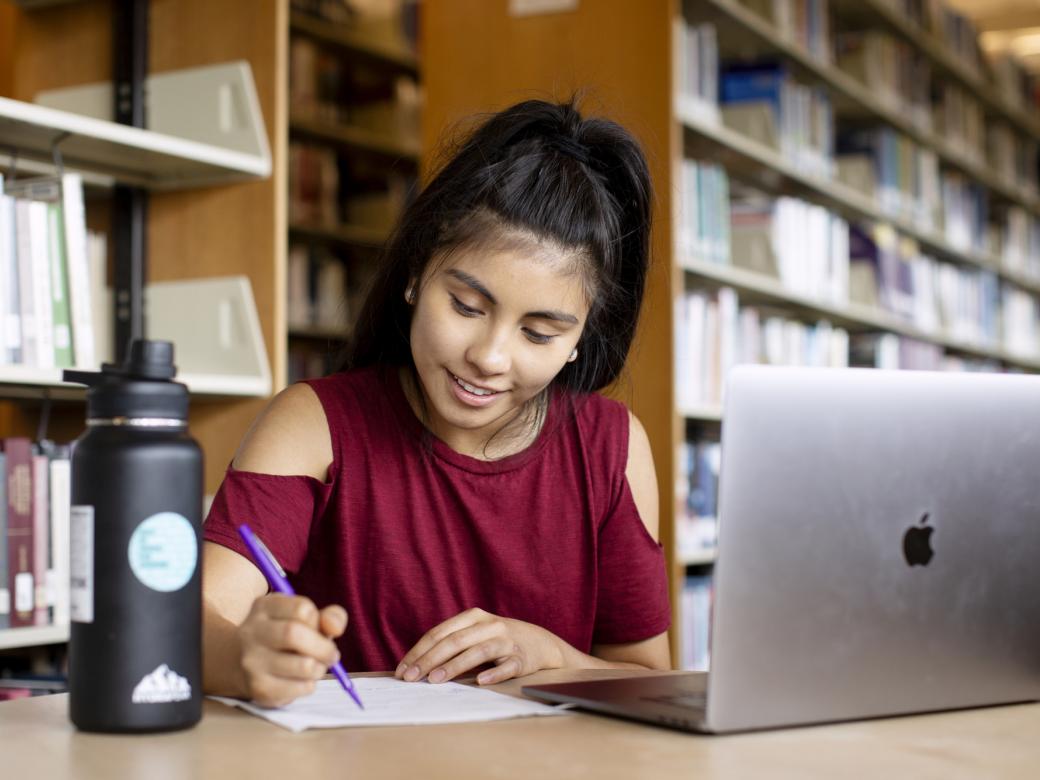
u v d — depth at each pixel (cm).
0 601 188
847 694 86
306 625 86
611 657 141
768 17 355
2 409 250
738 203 360
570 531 135
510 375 115
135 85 236
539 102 121
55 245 197
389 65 444
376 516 130
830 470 84
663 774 71
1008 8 584
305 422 129
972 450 91
